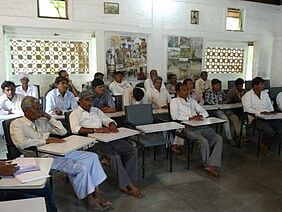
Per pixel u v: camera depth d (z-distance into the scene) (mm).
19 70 5613
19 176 1908
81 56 6125
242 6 7258
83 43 6105
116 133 3205
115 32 6035
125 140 3551
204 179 3551
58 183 3414
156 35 6438
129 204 2922
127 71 6289
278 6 7672
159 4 6355
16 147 2691
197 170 3838
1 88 4801
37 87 5312
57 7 5453
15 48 5512
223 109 5086
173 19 6566
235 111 5160
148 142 3592
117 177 3361
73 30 5766
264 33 7723
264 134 4531
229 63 7746
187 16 6695
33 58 5699
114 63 6121
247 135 5055
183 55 6832
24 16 5195
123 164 3305
